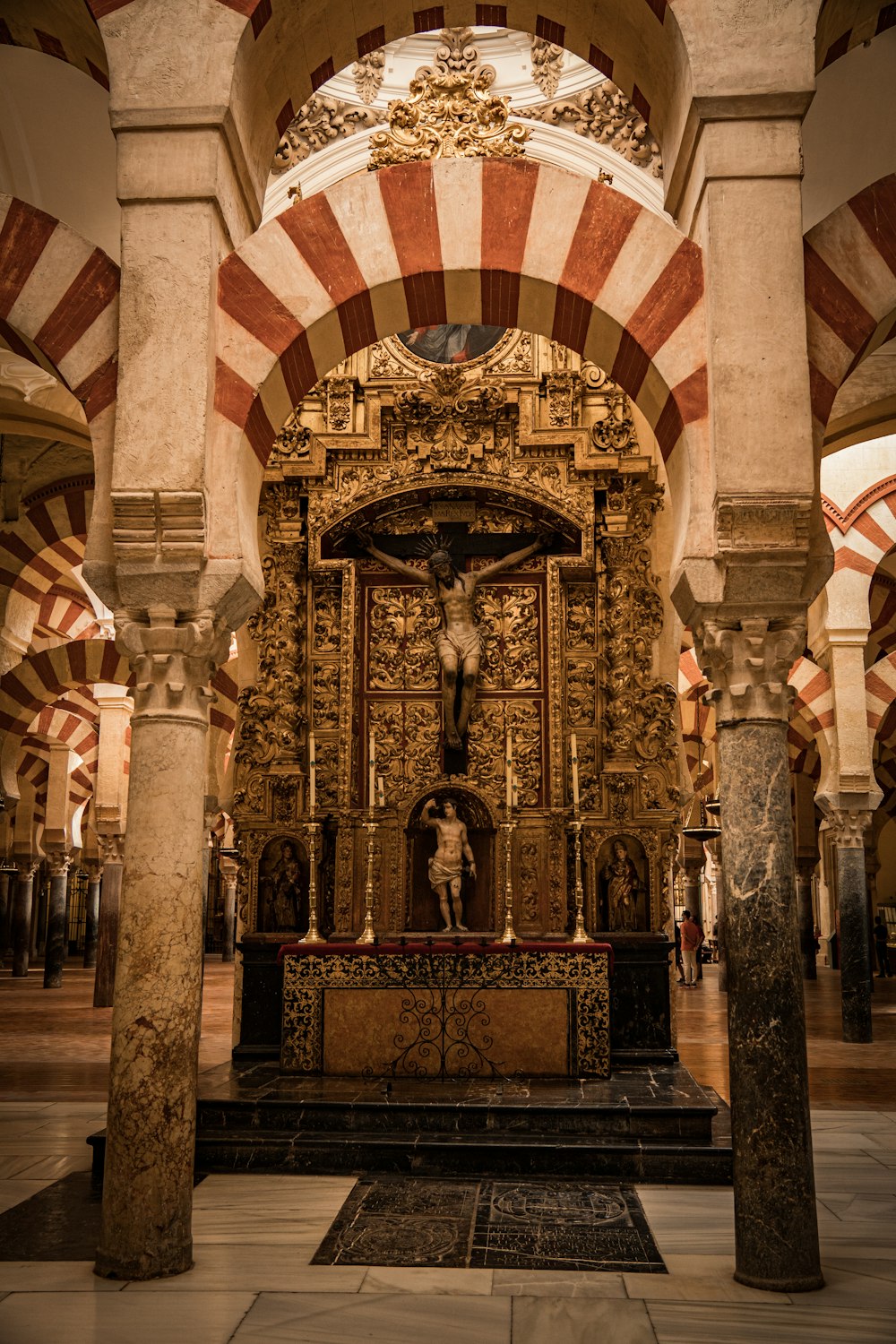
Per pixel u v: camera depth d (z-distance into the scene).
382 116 12.48
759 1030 5.53
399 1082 8.61
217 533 6.12
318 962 8.96
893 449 15.24
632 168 12.34
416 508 11.84
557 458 11.60
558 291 6.42
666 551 11.72
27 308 6.30
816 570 6.07
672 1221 6.36
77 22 6.93
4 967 32.78
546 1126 7.69
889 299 6.18
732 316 6.02
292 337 6.37
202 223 6.15
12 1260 5.67
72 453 14.66
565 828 10.91
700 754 21.45
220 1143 7.55
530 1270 5.55
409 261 6.43
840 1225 6.25
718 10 6.18
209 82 6.16
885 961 29.58
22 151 10.09
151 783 5.84
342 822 10.98
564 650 11.39
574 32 7.14
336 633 11.67
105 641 17.08
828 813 15.16
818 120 9.41
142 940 5.66
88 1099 9.98
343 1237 6.05
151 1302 5.08
